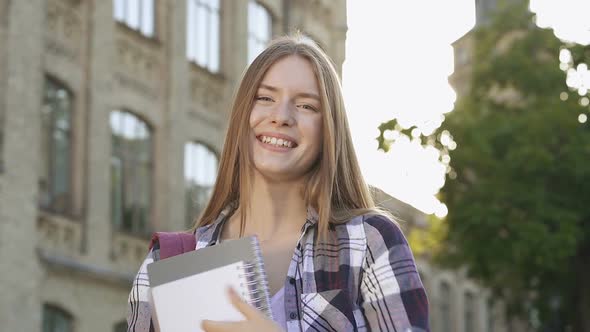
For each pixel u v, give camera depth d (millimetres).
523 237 22156
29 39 17109
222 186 2846
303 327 2500
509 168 22828
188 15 22078
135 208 19859
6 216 16188
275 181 2758
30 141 16812
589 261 24922
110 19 19422
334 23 27844
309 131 2723
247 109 2770
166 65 21172
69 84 18188
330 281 2543
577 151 22875
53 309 17281
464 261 23969
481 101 25297
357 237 2576
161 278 2375
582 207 23125
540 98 24141
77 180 18219
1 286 15930
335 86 2783
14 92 16641
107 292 18547
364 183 2809
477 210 22719
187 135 21672
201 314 2334
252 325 2279
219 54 23344
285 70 2748
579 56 23938
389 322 2459
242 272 2346
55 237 17391
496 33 25391
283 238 2729
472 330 40844
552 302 26844
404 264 2508
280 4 25797
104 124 19016
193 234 2777
